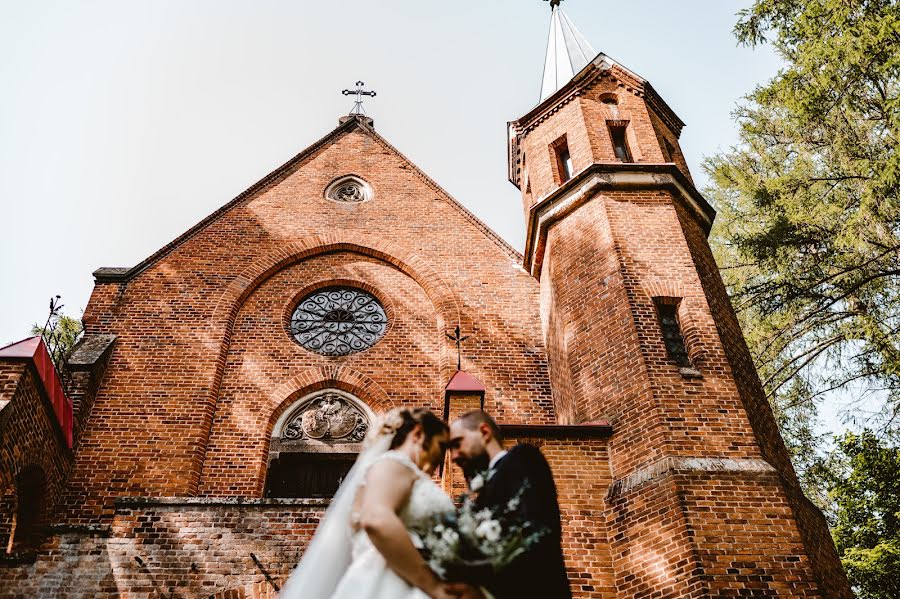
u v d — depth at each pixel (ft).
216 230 54.39
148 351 46.24
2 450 31.96
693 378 35.50
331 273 52.70
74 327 73.41
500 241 54.75
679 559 29.01
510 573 10.43
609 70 53.98
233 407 44.32
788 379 54.03
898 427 52.06
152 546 32.24
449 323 49.34
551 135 52.65
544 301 49.49
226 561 32.14
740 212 59.00
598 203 44.83
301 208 56.90
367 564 10.31
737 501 30.48
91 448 41.14
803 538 29.86
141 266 51.26
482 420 13.41
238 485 41.04
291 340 48.16
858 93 49.01
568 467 33.88
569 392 40.55
